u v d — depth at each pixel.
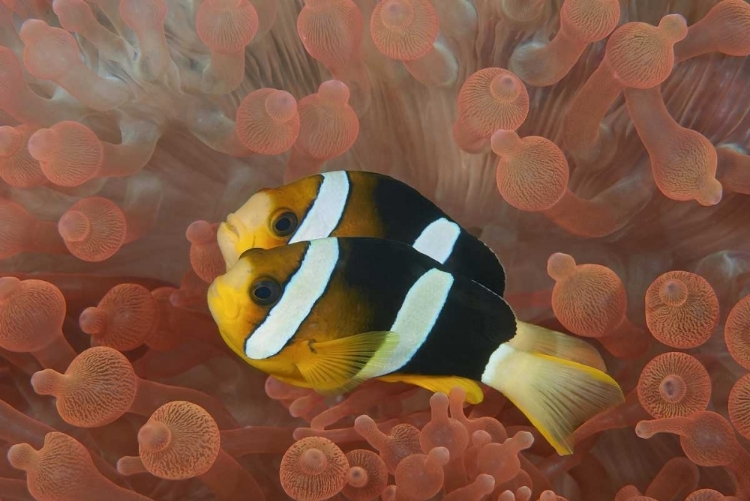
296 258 0.42
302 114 0.45
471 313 0.43
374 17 0.45
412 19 0.44
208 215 0.51
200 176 0.51
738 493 0.44
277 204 0.44
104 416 0.43
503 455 0.43
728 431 0.43
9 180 0.47
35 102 0.48
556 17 0.47
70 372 0.43
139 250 0.51
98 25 0.47
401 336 0.43
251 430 0.47
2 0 0.50
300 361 0.43
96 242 0.46
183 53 0.49
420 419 0.47
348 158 0.50
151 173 0.50
